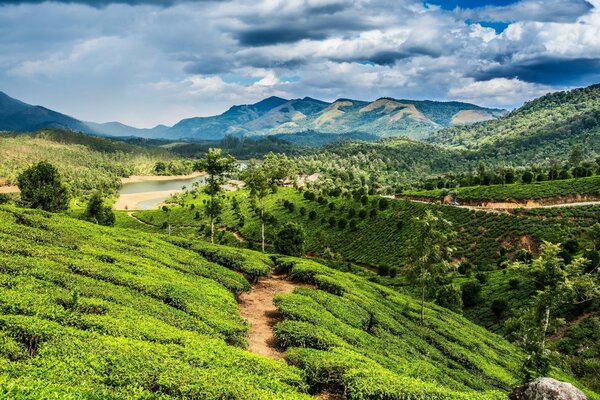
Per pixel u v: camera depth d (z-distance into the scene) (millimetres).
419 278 42719
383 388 19203
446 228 43688
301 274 47656
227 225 120875
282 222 112500
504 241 83375
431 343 37219
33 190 69688
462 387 26734
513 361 39906
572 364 42344
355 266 83625
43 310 18594
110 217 93188
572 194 99688
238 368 18516
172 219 137875
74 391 12438
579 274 33250
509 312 55844
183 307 26016
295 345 25797
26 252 27594
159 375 15289
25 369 13523
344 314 33844
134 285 26641
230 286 36875
